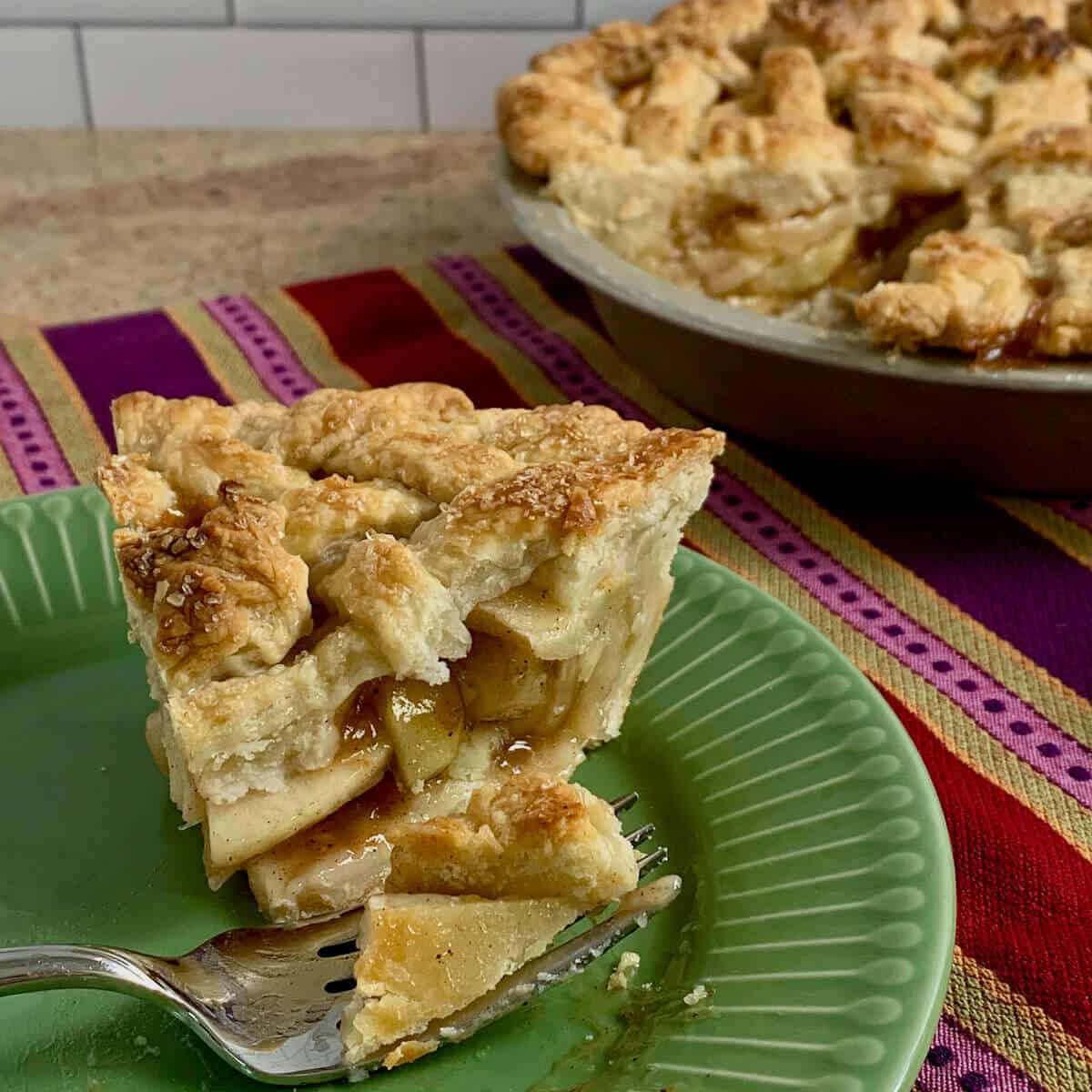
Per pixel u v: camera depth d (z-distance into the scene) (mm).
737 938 233
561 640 270
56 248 553
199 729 244
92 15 662
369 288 499
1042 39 486
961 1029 232
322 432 290
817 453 386
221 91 683
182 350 453
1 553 319
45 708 296
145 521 274
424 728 269
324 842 265
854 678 276
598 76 507
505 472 279
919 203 470
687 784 269
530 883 231
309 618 259
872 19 512
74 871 261
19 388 430
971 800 280
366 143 673
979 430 358
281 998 228
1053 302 355
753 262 467
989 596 347
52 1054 223
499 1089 217
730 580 305
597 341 467
